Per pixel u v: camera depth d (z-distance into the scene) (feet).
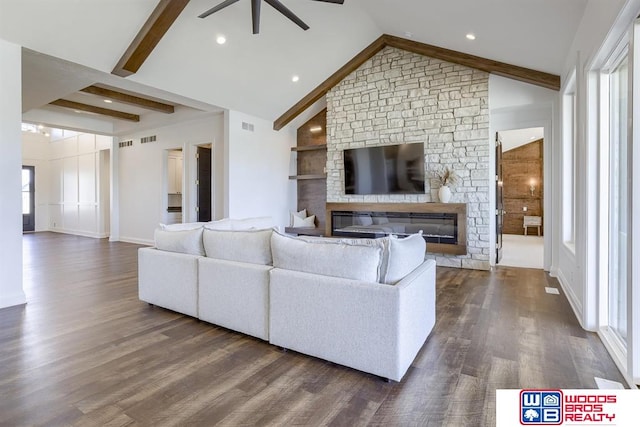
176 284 9.91
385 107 19.06
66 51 11.96
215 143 21.44
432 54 16.96
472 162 16.84
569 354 7.59
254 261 8.59
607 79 8.71
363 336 6.62
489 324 9.42
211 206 22.79
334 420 5.32
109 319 9.67
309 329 7.28
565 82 12.36
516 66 14.97
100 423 5.21
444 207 16.90
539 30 11.11
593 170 8.95
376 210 18.84
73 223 32.83
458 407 5.65
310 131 24.00
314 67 18.62
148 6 11.76
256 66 16.81
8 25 10.40
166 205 24.81
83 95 19.39
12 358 7.27
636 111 6.39
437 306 11.02
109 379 6.47
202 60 15.05
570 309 10.69
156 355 7.50
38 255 20.11
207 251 9.55
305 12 14.83
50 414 5.42
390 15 15.12
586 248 8.98
